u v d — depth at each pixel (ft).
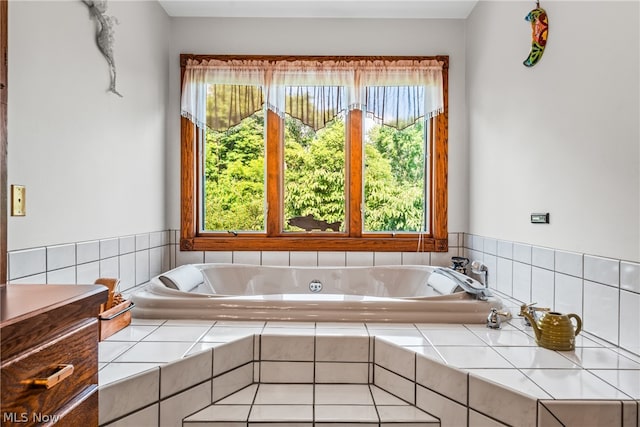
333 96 9.37
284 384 5.23
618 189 4.65
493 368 4.22
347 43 9.53
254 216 9.72
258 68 9.33
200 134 9.66
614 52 4.69
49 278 5.19
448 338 5.17
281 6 9.01
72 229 5.74
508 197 7.39
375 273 9.11
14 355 2.14
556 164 5.87
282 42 9.51
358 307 5.95
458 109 9.58
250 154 9.68
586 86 5.19
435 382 4.42
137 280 7.89
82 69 5.97
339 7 9.04
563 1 5.67
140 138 8.02
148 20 8.34
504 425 3.79
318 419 4.40
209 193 9.71
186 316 5.93
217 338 5.08
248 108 9.40
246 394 4.97
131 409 3.97
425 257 9.61
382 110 9.39
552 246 5.98
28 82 4.83
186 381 4.45
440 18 9.52
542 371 4.13
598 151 4.98
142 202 8.13
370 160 9.70
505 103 7.51
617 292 4.67
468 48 9.39
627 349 4.54
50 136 5.24
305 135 9.67
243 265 9.14
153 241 8.66
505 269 7.50
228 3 8.89
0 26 3.65
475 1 8.79
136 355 4.51
